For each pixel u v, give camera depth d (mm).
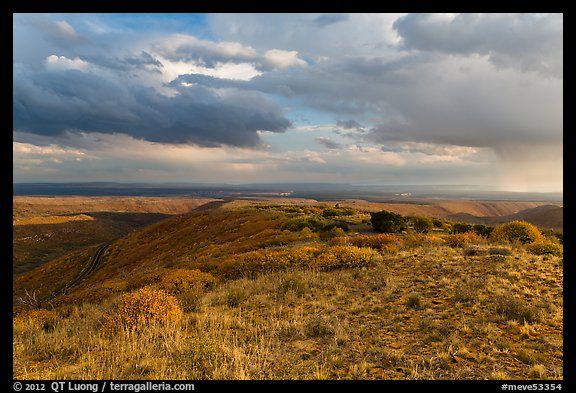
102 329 8781
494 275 10273
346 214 45719
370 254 14531
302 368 5875
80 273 61594
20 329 9375
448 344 6418
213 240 41969
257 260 16094
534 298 8258
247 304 10336
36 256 120000
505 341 6352
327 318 8234
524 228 16750
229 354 6441
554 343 6090
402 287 10211
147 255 53281
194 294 11961
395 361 5918
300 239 26266
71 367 6578
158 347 7340
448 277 10664
